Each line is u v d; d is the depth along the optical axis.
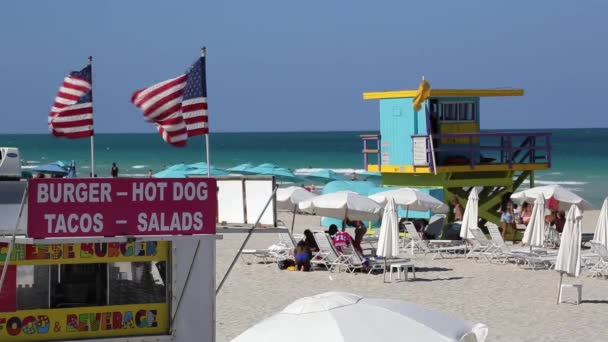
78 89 16.67
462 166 37.28
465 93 38.09
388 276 28.34
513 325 20.78
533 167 39.31
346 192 32.03
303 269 29.58
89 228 12.36
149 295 14.24
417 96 36.66
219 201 15.17
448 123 38.31
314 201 31.78
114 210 12.43
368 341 10.93
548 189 37.22
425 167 37.03
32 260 13.78
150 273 14.27
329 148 193.38
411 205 34.16
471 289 25.73
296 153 172.62
